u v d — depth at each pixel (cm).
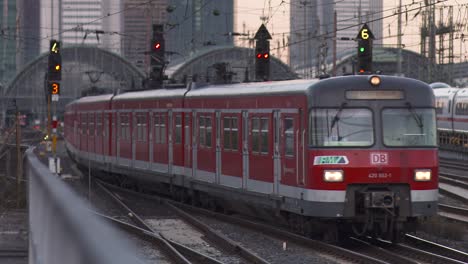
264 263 3759
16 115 7431
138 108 8162
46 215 1398
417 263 3712
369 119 4475
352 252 4034
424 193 4497
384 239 4709
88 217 916
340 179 4388
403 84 4556
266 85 5234
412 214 4475
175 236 5097
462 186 8869
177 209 6419
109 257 819
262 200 5181
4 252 4022
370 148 4438
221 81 6575
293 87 4741
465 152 14675
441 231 5159
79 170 12331
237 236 5012
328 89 4462
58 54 9212
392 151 4462
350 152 4419
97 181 10044
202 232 5294
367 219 4400
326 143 4422
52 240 1238
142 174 8019
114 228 903
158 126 7525
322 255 4212
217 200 6303
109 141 9294
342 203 4384
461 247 4694
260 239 4875
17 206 6419
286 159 4788
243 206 5719
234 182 5688
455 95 15775
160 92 7575
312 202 4434
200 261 3978
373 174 4416
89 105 10488
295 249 4450
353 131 4453
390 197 4388
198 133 6475
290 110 4731
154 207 7088
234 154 5678
